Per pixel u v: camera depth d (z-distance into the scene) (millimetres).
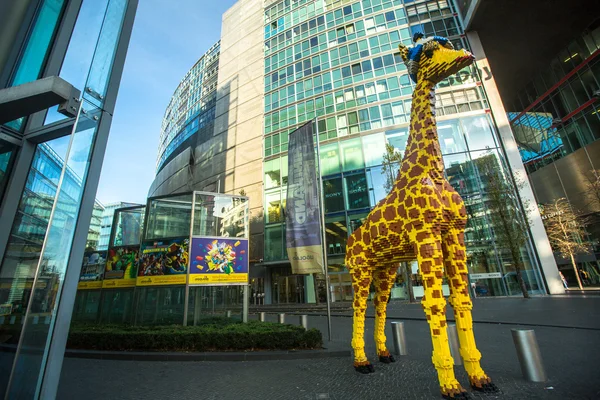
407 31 27688
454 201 4188
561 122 31016
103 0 4457
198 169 38031
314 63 30672
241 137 33406
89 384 5289
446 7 27766
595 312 10336
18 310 3637
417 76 4801
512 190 21141
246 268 11414
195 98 45438
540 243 20875
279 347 7359
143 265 11180
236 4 41562
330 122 27734
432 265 3887
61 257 3230
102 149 3832
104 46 4203
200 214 11359
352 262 5418
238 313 11062
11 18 4355
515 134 37562
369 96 27031
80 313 13211
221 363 6648
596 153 27594
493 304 15797
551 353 5711
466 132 23734
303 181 9492
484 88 24672
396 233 4523
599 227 27891
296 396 4258
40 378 2893
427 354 6348
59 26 4793
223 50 40469
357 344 5254
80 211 3428
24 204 4066
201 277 10578
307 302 25312
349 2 30922
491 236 21562
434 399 3746
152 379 5531
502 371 4762
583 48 28172
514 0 23641
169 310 10391
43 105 3174
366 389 4320
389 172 22234
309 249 8789
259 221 29078
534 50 29859
